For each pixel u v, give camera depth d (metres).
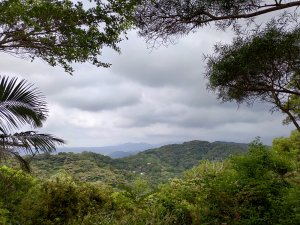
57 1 8.55
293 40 5.77
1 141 6.45
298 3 5.29
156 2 5.96
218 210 6.04
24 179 8.69
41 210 6.54
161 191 7.98
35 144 6.76
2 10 7.48
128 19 8.30
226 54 6.71
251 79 6.69
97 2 8.51
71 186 7.34
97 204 7.39
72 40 8.61
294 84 6.91
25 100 6.57
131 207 7.29
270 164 7.20
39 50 8.95
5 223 5.78
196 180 8.00
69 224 6.32
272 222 5.44
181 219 6.54
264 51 5.96
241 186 6.42
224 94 7.40
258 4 5.59
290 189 6.11
